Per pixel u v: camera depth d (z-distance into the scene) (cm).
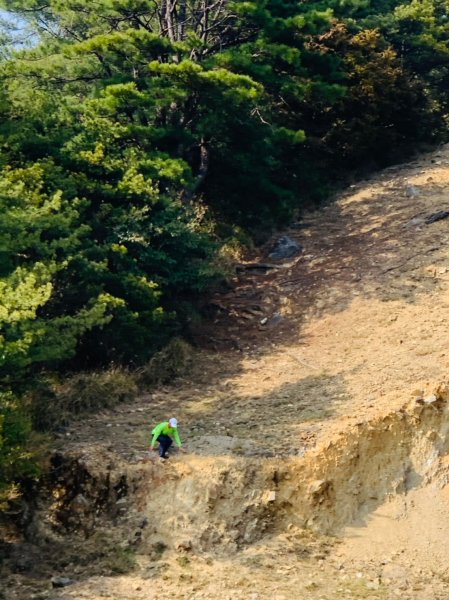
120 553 1123
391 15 3153
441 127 2845
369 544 1146
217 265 1853
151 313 1571
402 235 2038
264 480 1187
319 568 1092
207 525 1148
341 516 1184
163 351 1620
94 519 1187
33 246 1375
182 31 2114
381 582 1064
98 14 2045
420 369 1412
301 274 1992
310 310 1808
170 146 2003
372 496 1210
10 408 1145
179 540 1130
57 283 1470
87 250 1520
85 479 1220
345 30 2627
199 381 1574
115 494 1201
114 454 1253
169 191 1828
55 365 1519
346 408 1322
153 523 1160
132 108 1933
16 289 1162
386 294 1775
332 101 2120
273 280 1998
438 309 1656
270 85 2122
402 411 1271
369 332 1638
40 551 1145
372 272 1886
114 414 1434
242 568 1085
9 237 1273
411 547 1140
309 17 1975
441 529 1162
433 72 3169
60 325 1347
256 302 1898
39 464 1202
